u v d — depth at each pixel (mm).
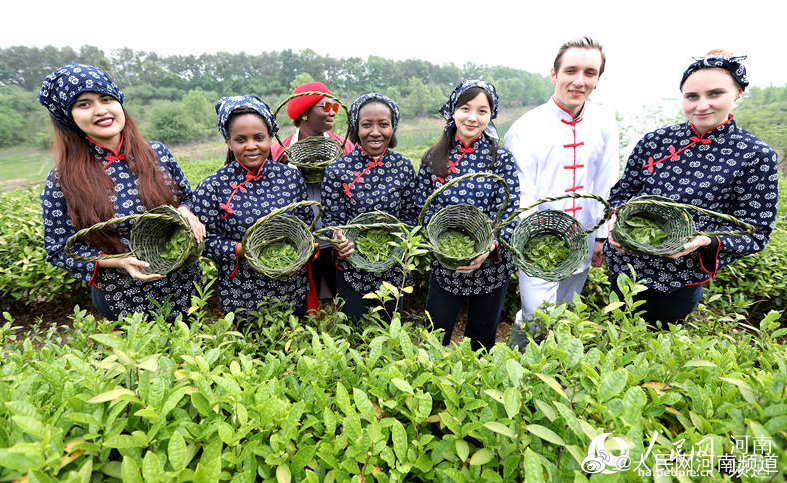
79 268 2508
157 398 1297
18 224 4867
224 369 1769
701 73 2455
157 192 2607
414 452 1302
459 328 4734
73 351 1756
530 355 1556
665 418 1549
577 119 3225
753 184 2512
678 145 2682
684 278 2695
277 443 1264
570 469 1213
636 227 2764
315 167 3348
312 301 3793
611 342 1905
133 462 1071
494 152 2979
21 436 1221
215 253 2844
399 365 1618
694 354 1682
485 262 3010
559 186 3350
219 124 2854
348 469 1223
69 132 2445
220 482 1261
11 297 4762
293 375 1699
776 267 4113
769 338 2012
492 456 1266
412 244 2268
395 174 3143
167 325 2152
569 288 3744
